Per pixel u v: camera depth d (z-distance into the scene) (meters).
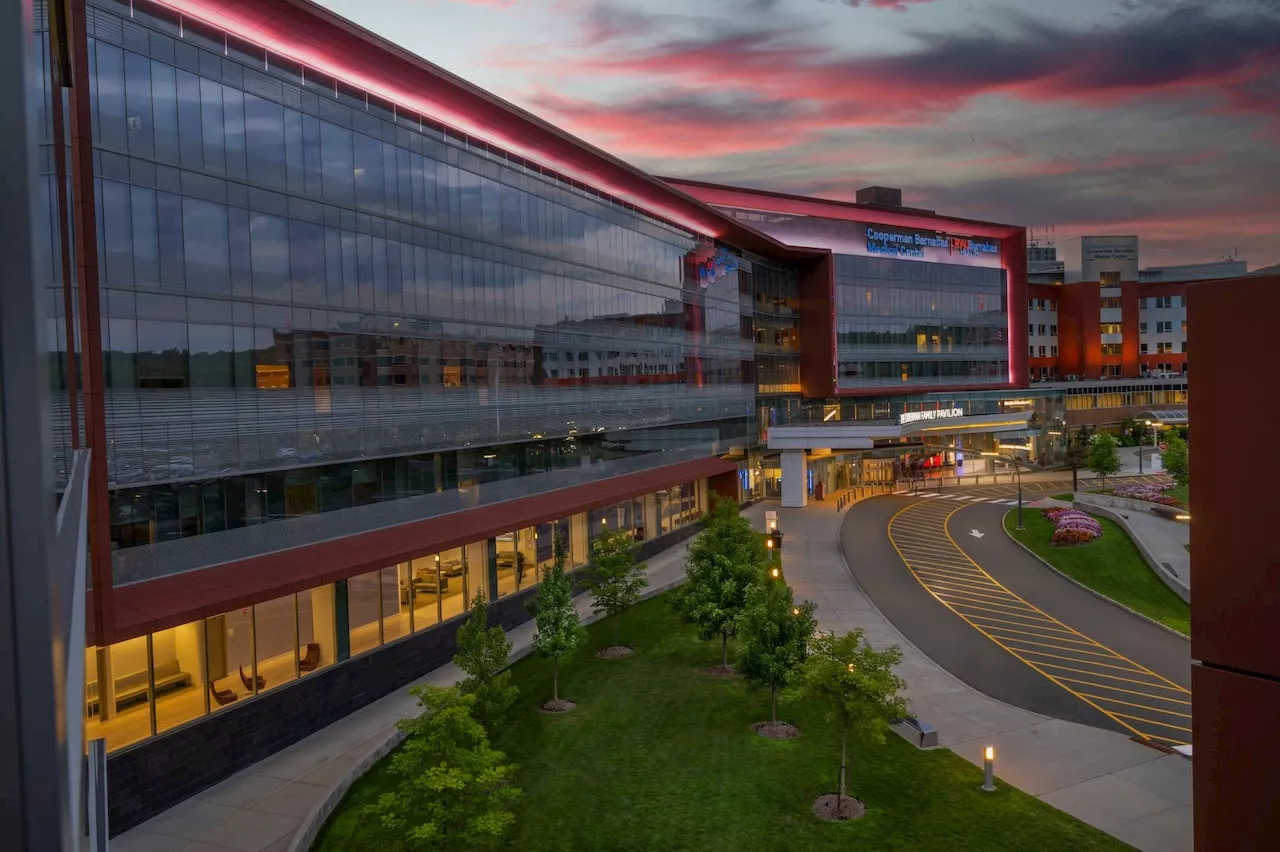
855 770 23.66
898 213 88.12
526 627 38.66
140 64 23.67
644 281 54.84
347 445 30.27
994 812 21.31
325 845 20.19
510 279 40.41
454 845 19.30
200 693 23.69
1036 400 101.75
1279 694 9.92
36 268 2.40
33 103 2.44
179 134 24.69
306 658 27.28
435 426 34.84
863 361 86.00
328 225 29.73
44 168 21.56
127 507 22.92
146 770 21.97
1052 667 32.56
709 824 20.88
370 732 27.20
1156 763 23.98
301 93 28.95
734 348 69.75
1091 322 120.00
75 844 2.76
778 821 21.00
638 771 23.72
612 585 35.50
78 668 3.89
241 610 25.06
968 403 95.94
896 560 51.56
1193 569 10.75
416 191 34.25
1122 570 47.50
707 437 64.31
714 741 25.61
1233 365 10.30
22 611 2.34
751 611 27.39
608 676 31.53
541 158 43.34
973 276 96.50
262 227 27.25
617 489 47.59
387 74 31.27
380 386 31.94
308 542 28.56
